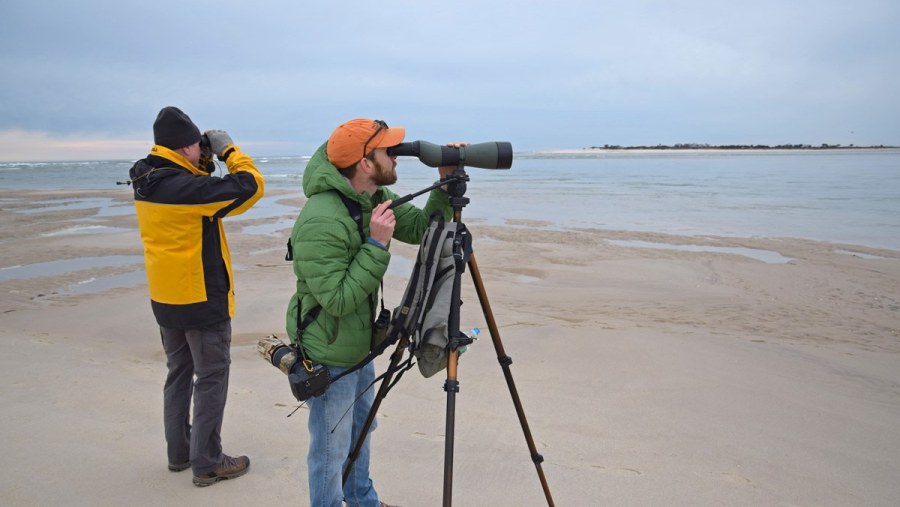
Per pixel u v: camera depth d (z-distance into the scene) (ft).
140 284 33.68
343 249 7.87
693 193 92.89
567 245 46.37
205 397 10.85
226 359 11.04
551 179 138.62
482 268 38.29
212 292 10.50
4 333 23.57
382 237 7.88
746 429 14.53
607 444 13.58
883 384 18.11
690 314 27.32
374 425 9.74
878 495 11.60
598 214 66.39
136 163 10.27
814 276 35.60
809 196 84.79
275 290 30.71
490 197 88.53
